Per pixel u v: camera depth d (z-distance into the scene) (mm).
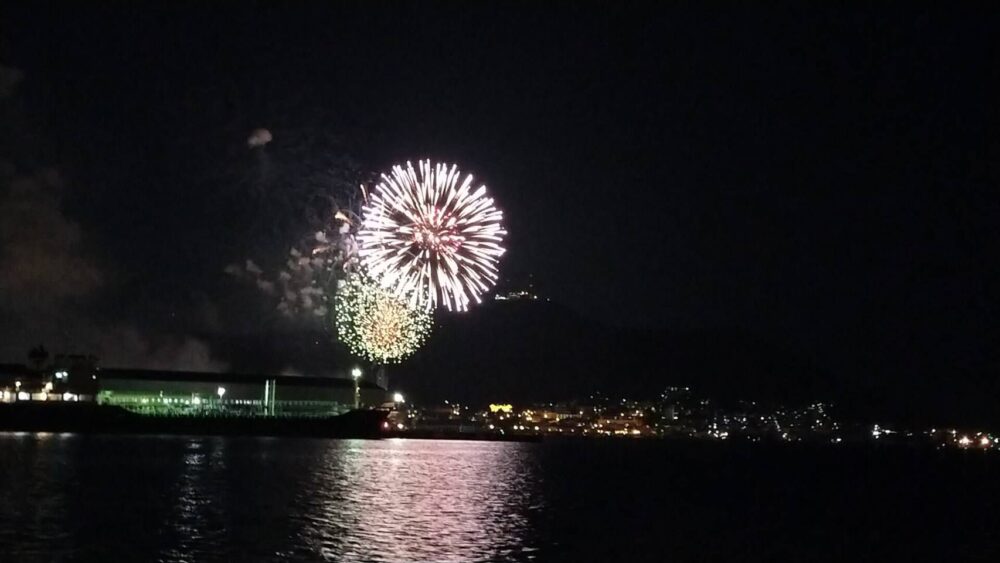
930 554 62719
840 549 63406
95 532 56062
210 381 175625
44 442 136125
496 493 86188
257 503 71250
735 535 67375
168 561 48188
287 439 169875
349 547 53031
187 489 79562
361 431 179250
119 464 101250
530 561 51500
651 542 61344
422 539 56594
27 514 62438
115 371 171625
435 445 176500
